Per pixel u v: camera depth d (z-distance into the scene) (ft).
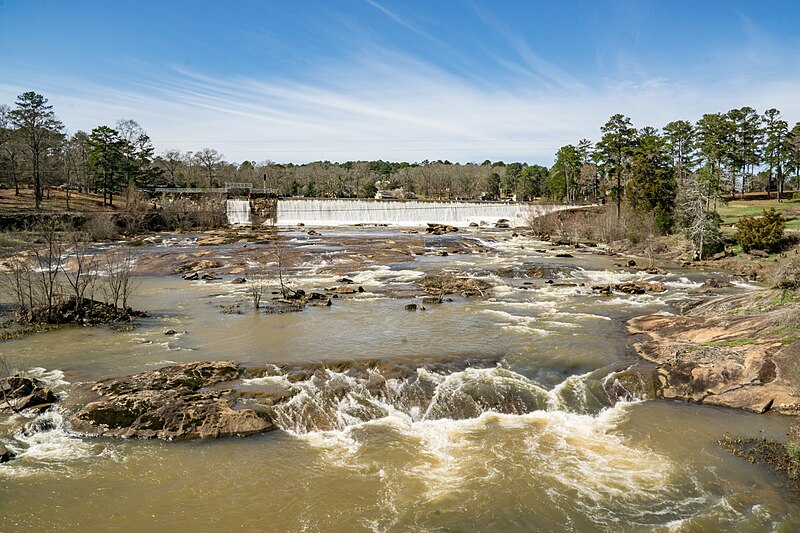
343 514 45.14
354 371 71.51
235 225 341.82
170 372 68.69
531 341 86.48
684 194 225.15
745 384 66.85
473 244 232.94
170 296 124.98
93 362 75.46
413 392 66.49
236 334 90.22
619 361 77.05
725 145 309.42
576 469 52.08
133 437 56.18
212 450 54.60
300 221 370.73
